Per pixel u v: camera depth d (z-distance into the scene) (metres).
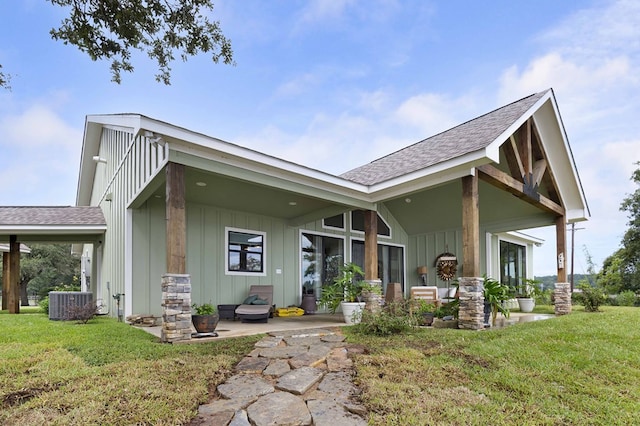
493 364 4.74
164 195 8.75
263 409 3.39
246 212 10.62
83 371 4.16
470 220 7.37
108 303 10.61
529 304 12.38
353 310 8.23
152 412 3.22
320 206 10.09
